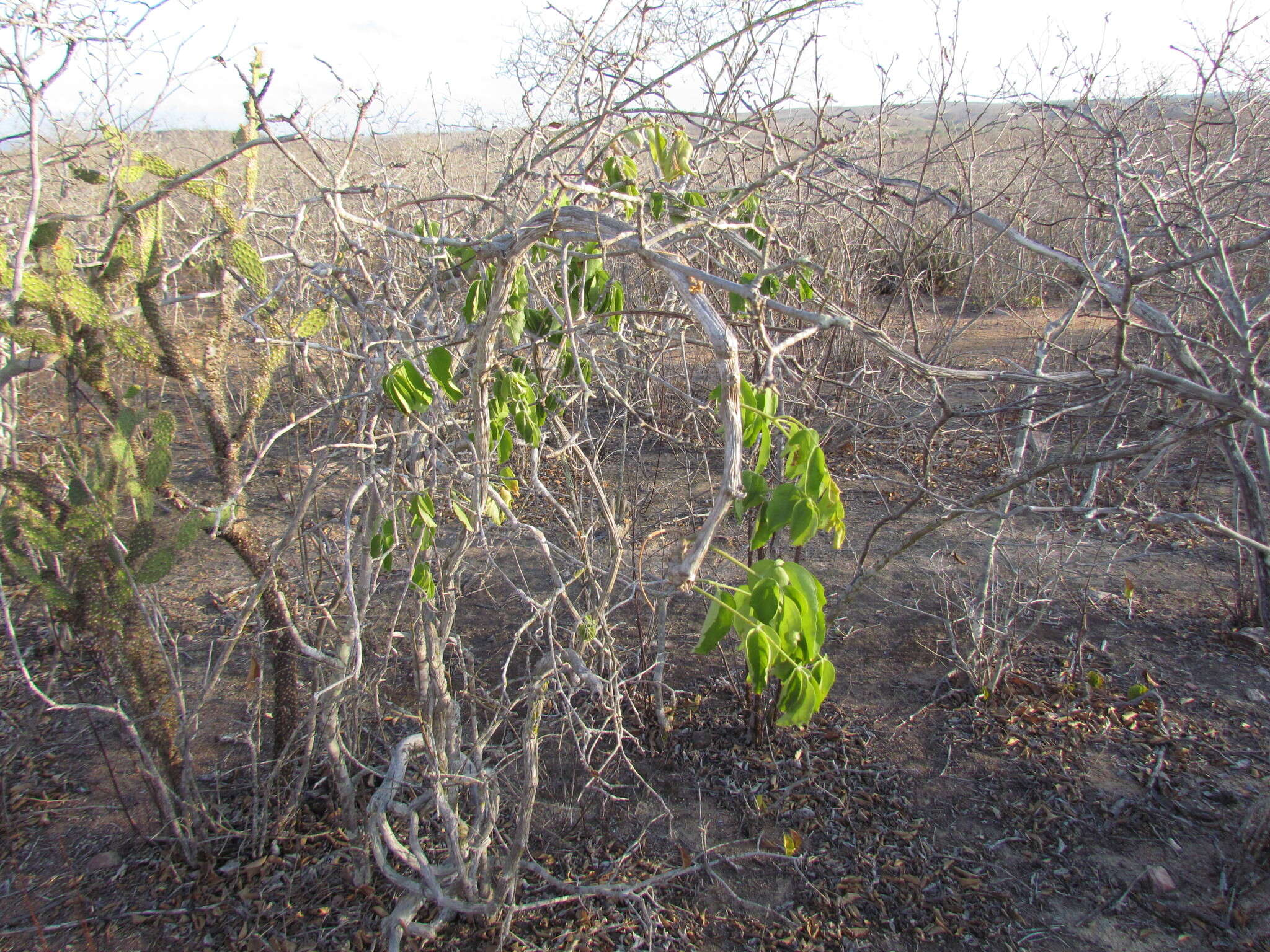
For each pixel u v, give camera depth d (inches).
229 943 98.7
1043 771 125.3
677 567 46.5
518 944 97.7
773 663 54.5
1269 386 99.6
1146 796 120.0
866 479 225.6
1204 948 97.3
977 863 110.5
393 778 96.7
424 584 89.0
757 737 131.3
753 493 56.3
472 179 186.7
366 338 87.7
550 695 102.7
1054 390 114.7
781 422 64.6
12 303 86.4
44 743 131.3
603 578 119.1
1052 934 100.1
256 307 93.7
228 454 102.9
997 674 139.6
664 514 188.1
